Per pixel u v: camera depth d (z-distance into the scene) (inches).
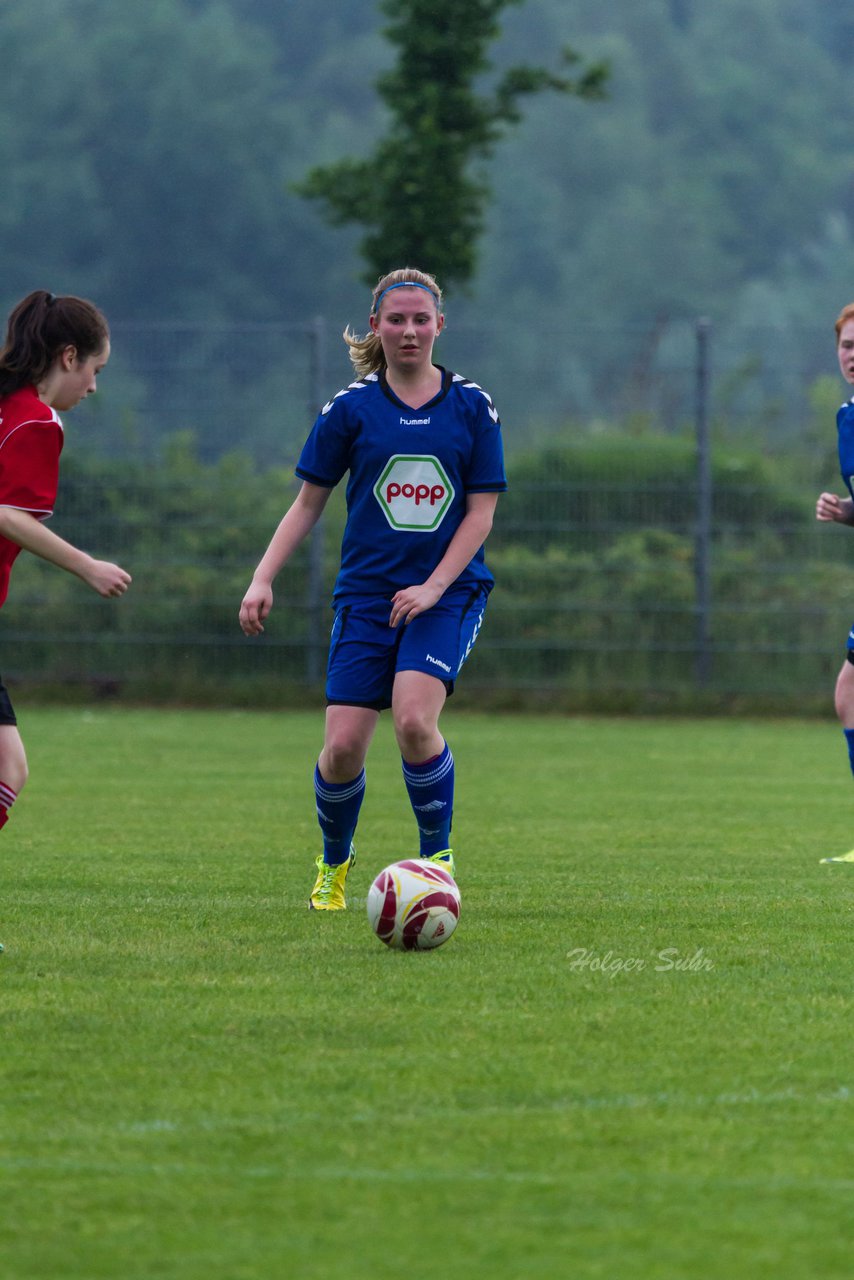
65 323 585.3
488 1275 327.0
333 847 699.4
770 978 562.3
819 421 1982.0
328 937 633.6
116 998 528.7
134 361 2033.7
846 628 1953.7
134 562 2020.2
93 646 2020.2
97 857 863.1
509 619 1984.5
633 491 1978.3
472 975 564.4
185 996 532.1
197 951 604.7
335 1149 390.9
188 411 2028.8
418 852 884.0
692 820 1045.8
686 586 1967.3
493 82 7268.7
